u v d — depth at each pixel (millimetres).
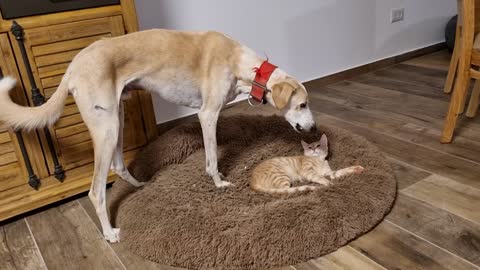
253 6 2598
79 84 1332
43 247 1469
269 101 1584
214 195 1602
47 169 1669
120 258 1374
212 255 1283
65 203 1753
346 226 1351
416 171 1752
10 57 1468
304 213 1376
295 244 1286
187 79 1540
